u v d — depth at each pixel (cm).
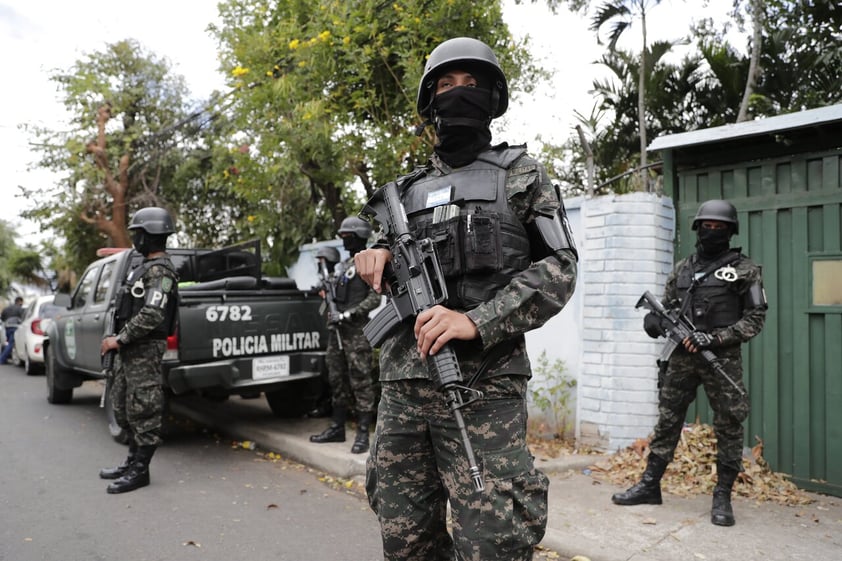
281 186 825
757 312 352
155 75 1536
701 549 316
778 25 825
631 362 467
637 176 709
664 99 890
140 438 436
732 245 455
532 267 168
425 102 201
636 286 468
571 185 898
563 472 445
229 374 523
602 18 833
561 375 508
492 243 175
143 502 409
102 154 1426
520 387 176
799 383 421
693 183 478
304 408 618
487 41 612
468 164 190
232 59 750
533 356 527
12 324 1316
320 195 841
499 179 182
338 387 520
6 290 3162
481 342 161
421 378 175
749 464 431
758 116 792
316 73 630
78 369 689
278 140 657
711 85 878
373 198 205
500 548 162
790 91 802
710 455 438
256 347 545
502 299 163
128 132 1502
